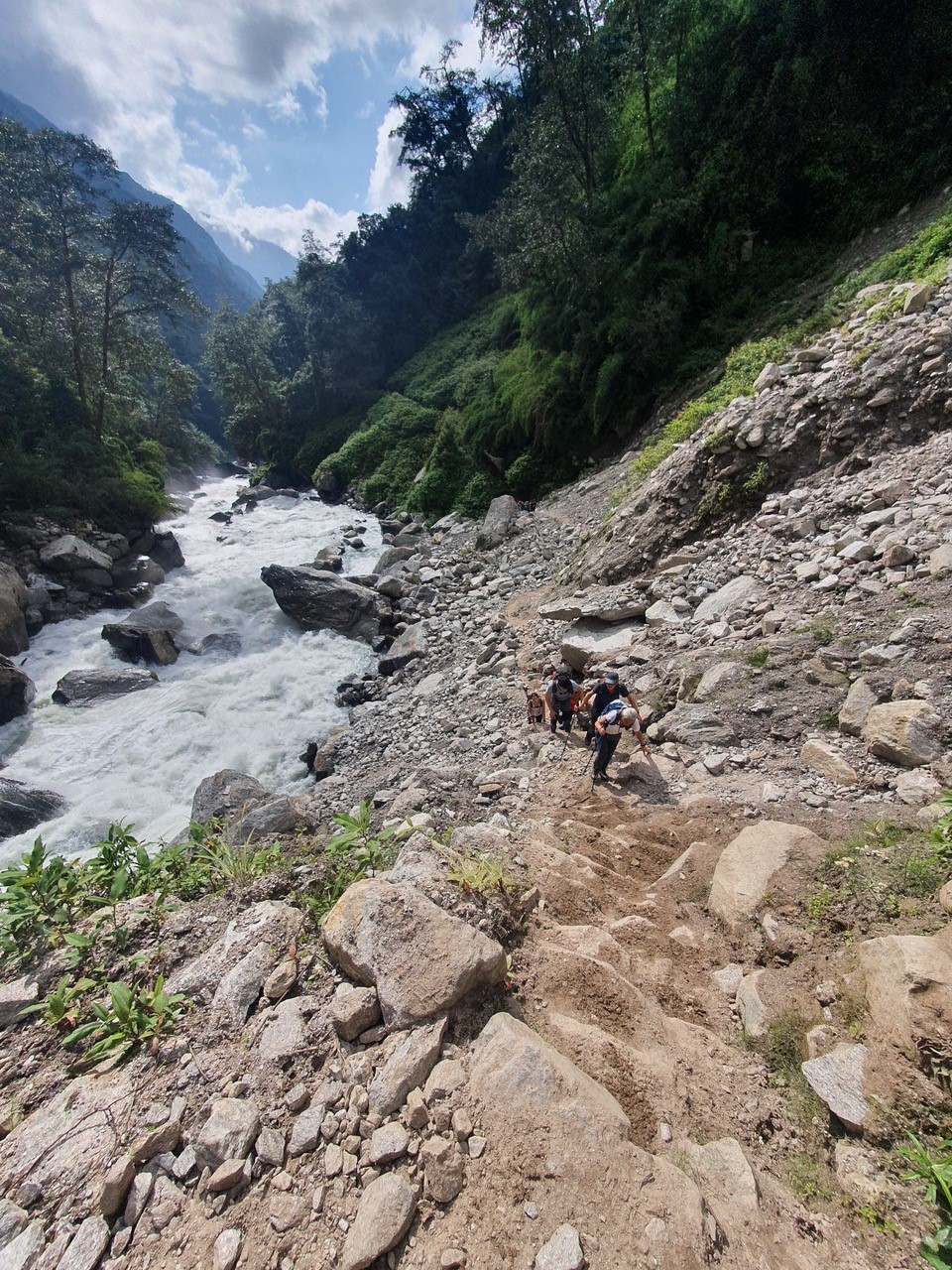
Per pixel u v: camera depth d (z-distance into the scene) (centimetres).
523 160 2348
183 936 378
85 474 2258
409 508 2989
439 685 1215
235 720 1262
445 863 408
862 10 1638
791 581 813
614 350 2189
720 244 2027
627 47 2578
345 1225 220
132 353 3061
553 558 1695
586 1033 299
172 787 1070
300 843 623
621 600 1028
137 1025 304
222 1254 214
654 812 585
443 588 1803
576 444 2405
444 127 5172
